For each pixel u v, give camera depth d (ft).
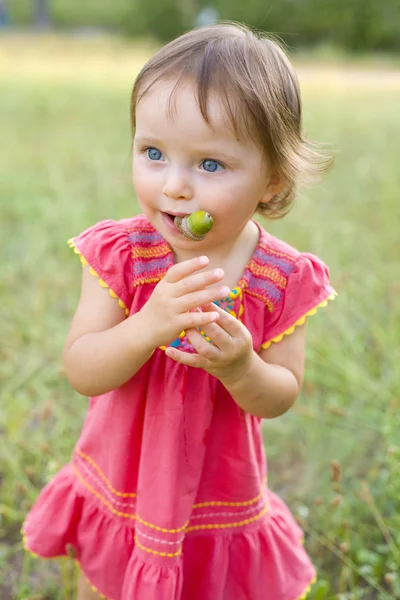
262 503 5.89
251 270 5.34
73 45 58.39
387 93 35.19
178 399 5.24
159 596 5.35
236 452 5.56
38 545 6.02
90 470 5.82
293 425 9.10
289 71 5.03
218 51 4.66
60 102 29.71
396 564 7.07
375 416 9.09
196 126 4.53
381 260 13.35
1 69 40.68
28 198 16.30
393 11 55.47
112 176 17.65
